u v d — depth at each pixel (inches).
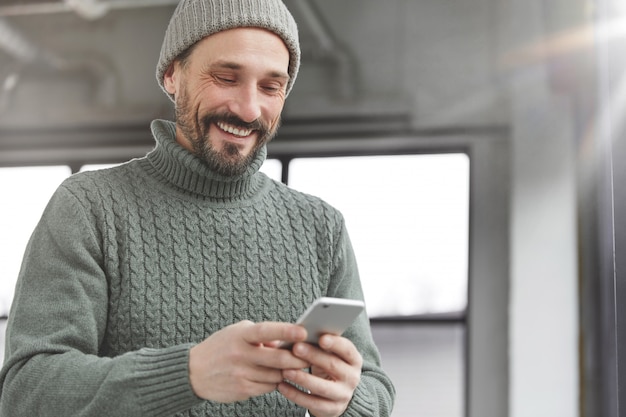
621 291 100.3
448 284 207.2
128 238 50.6
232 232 52.9
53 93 220.7
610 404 185.6
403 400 205.8
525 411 195.0
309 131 214.1
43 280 48.8
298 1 200.1
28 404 45.2
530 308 197.8
